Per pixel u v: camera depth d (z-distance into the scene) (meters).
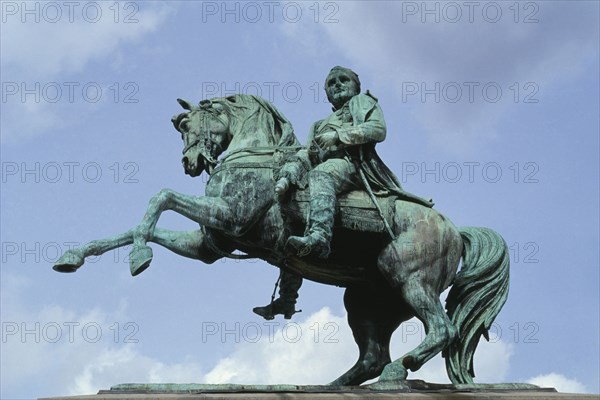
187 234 9.15
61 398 7.31
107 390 7.77
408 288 8.73
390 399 7.64
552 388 8.38
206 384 7.91
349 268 9.05
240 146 9.21
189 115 9.52
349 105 9.23
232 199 8.73
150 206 8.40
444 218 9.05
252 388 7.96
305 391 7.99
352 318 9.30
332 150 8.98
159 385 7.85
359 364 9.09
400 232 8.84
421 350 8.42
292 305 9.35
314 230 8.33
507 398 7.74
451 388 8.27
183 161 9.39
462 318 8.88
